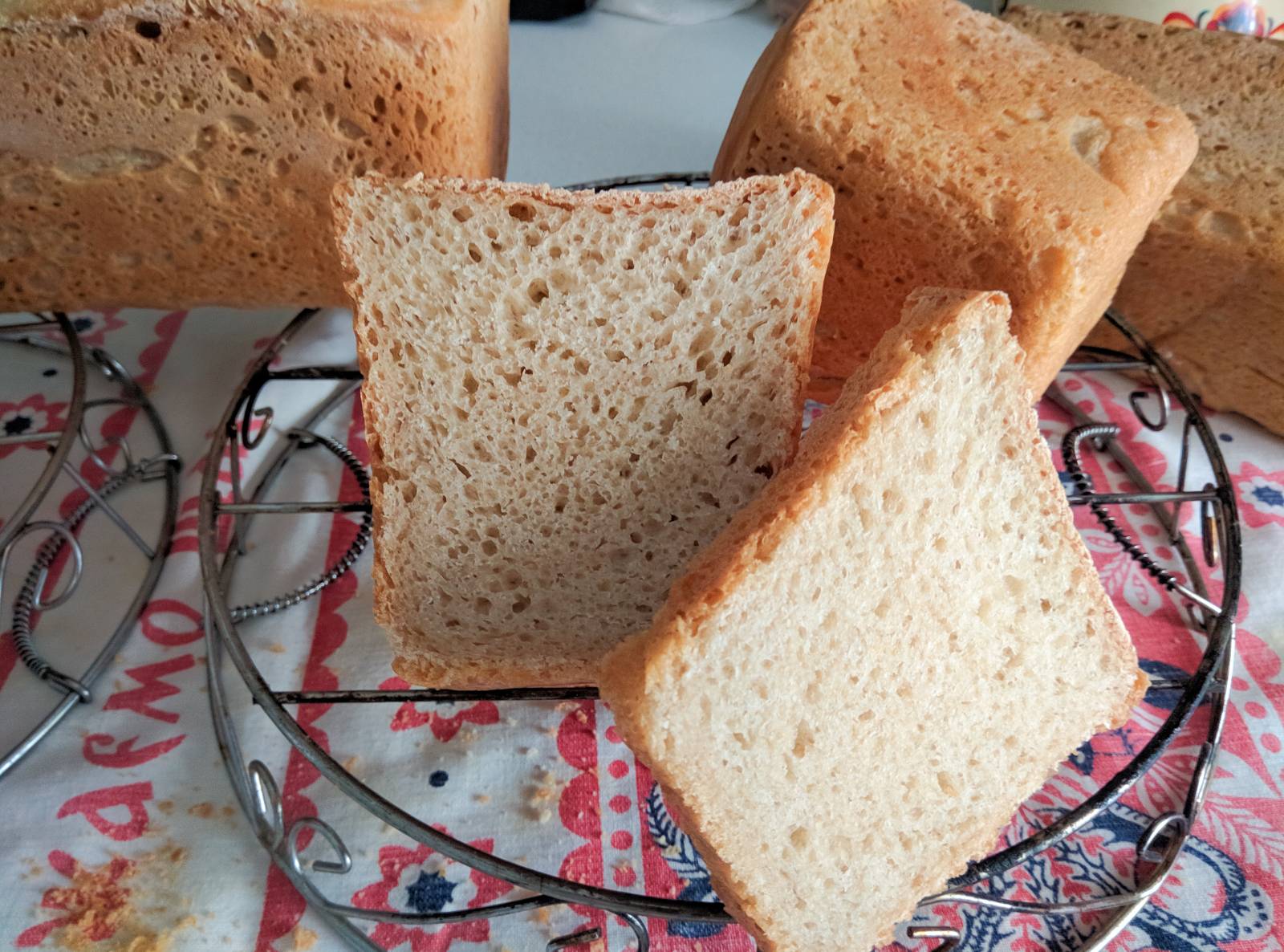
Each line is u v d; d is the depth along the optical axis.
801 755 0.19
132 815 0.22
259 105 0.25
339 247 0.20
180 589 0.27
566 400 0.22
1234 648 0.25
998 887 0.22
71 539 0.26
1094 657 0.22
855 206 0.25
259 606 0.26
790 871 0.19
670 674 0.17
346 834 0.22
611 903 0.18
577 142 0.40
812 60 0.26
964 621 0.21
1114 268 0.27
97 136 0.25
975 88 0.27
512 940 0.21
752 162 0.26
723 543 0.18
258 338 0.35
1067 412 0.33
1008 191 0.24
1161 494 0.26
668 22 0.48
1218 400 0.33
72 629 0.26
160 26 0.24
